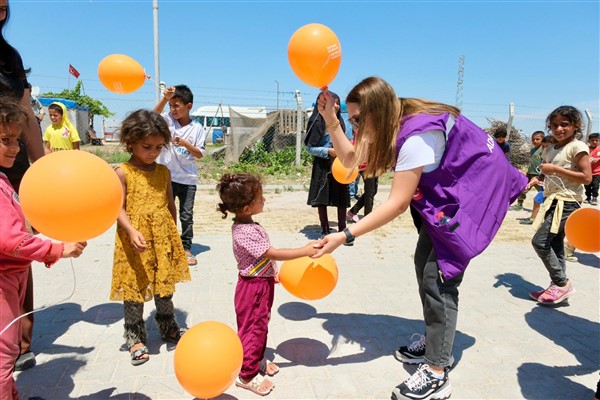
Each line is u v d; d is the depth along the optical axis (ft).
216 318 12.10
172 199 10.43
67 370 9.45
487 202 8.10
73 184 5.99
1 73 8.31
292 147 56.39
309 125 19.53
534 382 9.49
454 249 7.95
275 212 28.19
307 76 9.17
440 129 7.68
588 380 9.64
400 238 21.91
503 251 20.02
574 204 12.98
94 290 13.93
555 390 9.22
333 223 25.04
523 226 25.84
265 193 36.40
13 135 6.48
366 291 14.53
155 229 9.57
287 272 9.30
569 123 13.11
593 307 13.64
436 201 8.13
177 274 10.07
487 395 8.98
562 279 13.53
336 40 8.84
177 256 10.08
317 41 8.61
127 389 8.82
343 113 24.38
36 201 5.98
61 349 10.34
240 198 8.28
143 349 9.79
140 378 9.21
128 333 9.78
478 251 7.91
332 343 10.94
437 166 8.04
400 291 14.58
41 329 11.29
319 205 20.59
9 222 6.38
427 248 9.14
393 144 7.89
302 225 24.41
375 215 7.89
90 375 9.27
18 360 9.39
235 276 15.47
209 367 7.03
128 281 9.30
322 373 9.60
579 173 12.58
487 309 13.33
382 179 44.98
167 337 10.64
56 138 23.80
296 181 42.47
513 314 13.00
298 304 13.30
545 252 13.35
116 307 12.73
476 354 10.62
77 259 16.94
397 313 12.84
